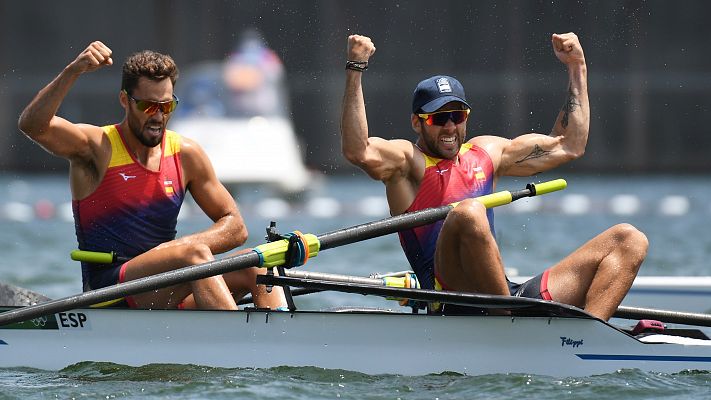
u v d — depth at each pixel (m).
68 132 25.89
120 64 108.38
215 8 108.25
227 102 86.62
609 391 22.34
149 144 26.19
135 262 25.89
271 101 86.88
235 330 23.97
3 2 108.06
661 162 103.56
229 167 80.31
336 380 23.33
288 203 81.19
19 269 43.75
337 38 106.88
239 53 98.12
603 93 104.12
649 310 26.08
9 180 95.38
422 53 106.38
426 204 26.39
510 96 105.31
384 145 25.94
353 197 83.19
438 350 23.84
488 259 23.78
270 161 80.56
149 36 108.88
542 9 105.75
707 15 104.44
